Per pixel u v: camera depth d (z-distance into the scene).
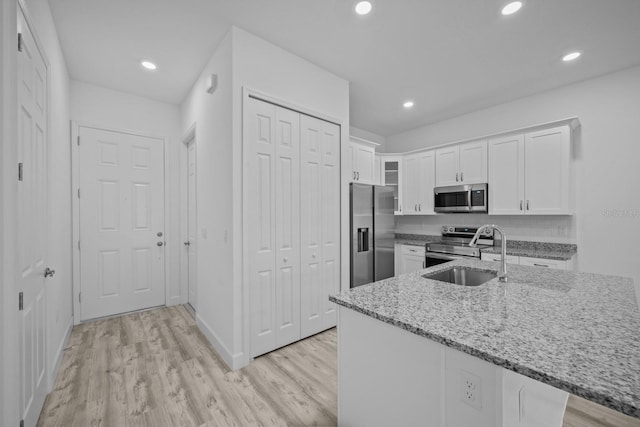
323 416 1.60
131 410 1.63
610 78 2.80
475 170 3.52
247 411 1.63
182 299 3.57
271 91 2.29
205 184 2.68
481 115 3.77
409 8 1.92
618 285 1.49
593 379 0.65
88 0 1.83
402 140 4.73
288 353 2.30
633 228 2.69
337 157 2.84
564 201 2.84
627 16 1.98
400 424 1.07
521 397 0.93
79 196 2.90
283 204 2.39
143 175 3.31
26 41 1.37
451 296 1.31
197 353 2.30
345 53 2.45
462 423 0.88
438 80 2.94
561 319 1.02
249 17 2.01
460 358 0.89
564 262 2.69
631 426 1.50
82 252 2.92
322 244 2.70
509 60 2.57
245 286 2.13
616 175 2.77
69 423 1.53
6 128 1.14
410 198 4.25
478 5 1.89
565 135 2.84
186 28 2.13
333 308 2.80
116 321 2.97
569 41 2.29
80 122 2.91
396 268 4.21
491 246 3.52
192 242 3.40
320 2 1.86
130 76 2.85
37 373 1.55
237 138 2.10
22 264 1.28
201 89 2.77
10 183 1.15
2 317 1.13
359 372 1.24
